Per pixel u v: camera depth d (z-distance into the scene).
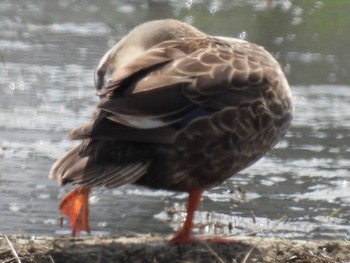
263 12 25.89
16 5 26.80
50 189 13.88
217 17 25.28
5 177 14.30
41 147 15.83
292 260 10.08
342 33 24.25
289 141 16.62
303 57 22.05
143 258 9.90
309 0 27.06
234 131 9.62
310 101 18.97
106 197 13.58
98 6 26.80
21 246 10.05
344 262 10.16
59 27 24.44
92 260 9.84
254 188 14.27
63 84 19.62
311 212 13.25
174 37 10.43
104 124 9.16
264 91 9.87
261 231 12.34
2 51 21.89
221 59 9.80
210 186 9.98
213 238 10.23
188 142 9.40
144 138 9.17
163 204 13.35
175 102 9.30
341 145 16.48
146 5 26.89
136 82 9.26
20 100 18.48
